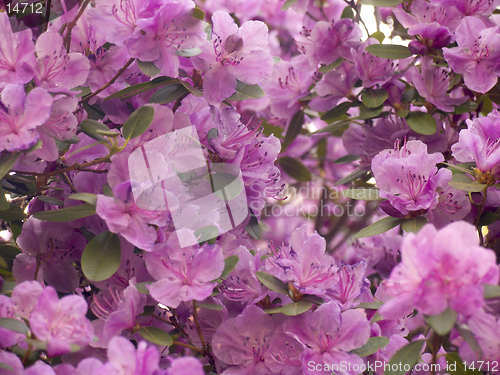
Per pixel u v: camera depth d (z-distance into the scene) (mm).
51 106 471
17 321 452
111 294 500
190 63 523
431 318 422
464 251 421
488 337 437
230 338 487
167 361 501
